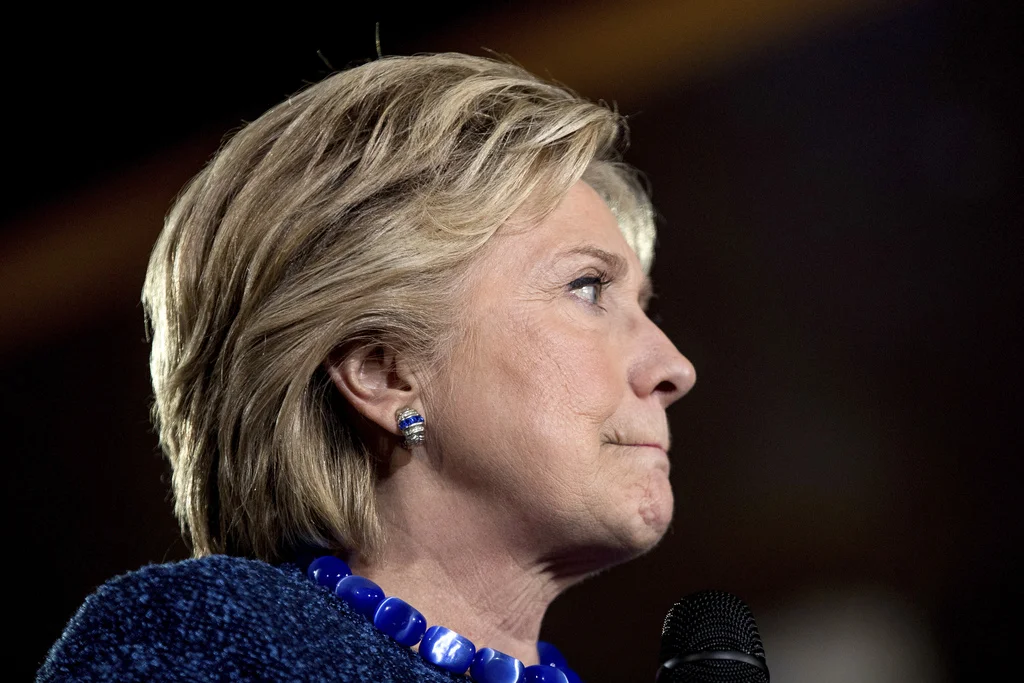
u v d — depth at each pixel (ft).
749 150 42.55
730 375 41.98
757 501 41.16
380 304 14.20
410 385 14.37
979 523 39.70
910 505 40.29
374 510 14.48
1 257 39.99
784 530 40.75
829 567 40.27
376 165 14.69
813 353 41.73
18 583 41.68
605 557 14.78
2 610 41.52
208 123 38.58
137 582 11.82
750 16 41.78
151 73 37.47
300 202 14.66
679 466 41.75
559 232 14.98
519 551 14.56
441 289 14.42
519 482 14.05
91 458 42.55
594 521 14.14
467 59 16.53
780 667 39.63
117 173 39.24
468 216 14.46
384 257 14.29
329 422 14.76
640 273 16.19
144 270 41.14
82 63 36.91
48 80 37.06
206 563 12.32
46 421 42.45
